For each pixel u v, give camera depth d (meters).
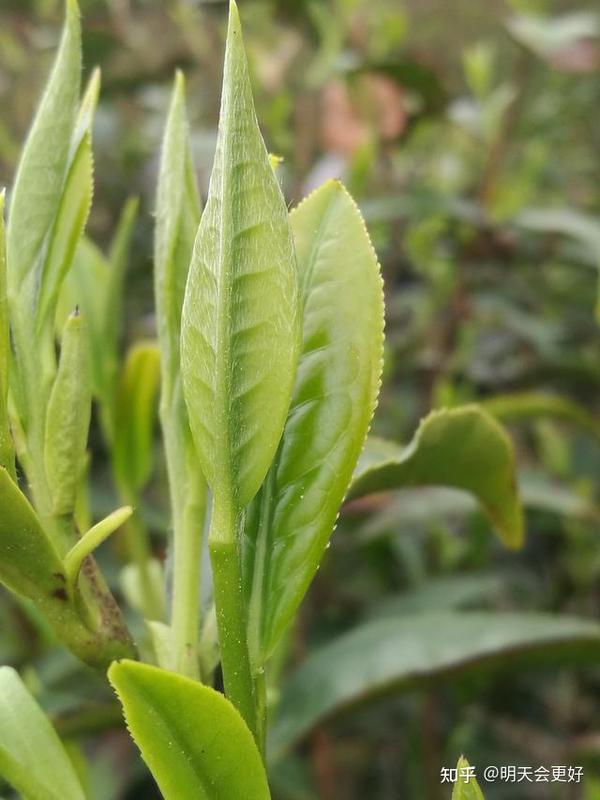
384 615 0.23
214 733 0.05
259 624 0.06
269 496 0.06
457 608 0.24
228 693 0.06
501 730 0.27
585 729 0.28
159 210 0.07
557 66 0.27
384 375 0.28
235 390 0.06
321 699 0.16
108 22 0.33
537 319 0.32
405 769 0.28
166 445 0.07
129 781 0.24
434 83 0.26
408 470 0.09
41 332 0.07
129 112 0.39
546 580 0.30
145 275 0.33
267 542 0.06
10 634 0.23
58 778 0.06
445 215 0.26
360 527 0.23
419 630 0.16
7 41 0.36
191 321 0.06
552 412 0.20
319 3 0.28
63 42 0.07
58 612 0.06
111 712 0.14
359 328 0.06
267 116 0.27
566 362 0.27
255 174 0.05
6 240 0.07
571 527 0.27
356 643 0.17
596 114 0.42
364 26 0.30
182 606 0.07
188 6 0.31
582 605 0.28
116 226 0.35
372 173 0.31
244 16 0.29
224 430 0.06
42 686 0.20
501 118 0.28
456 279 0.28
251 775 0.06
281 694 0.17
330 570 0.26
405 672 0.16
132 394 0.12
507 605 0.30
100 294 0.12
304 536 0.06
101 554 0.24
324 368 0.06
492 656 0.16
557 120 0.39
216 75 0.32
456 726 0.25
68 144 0.07
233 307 0.05
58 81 0.07
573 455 0.31
